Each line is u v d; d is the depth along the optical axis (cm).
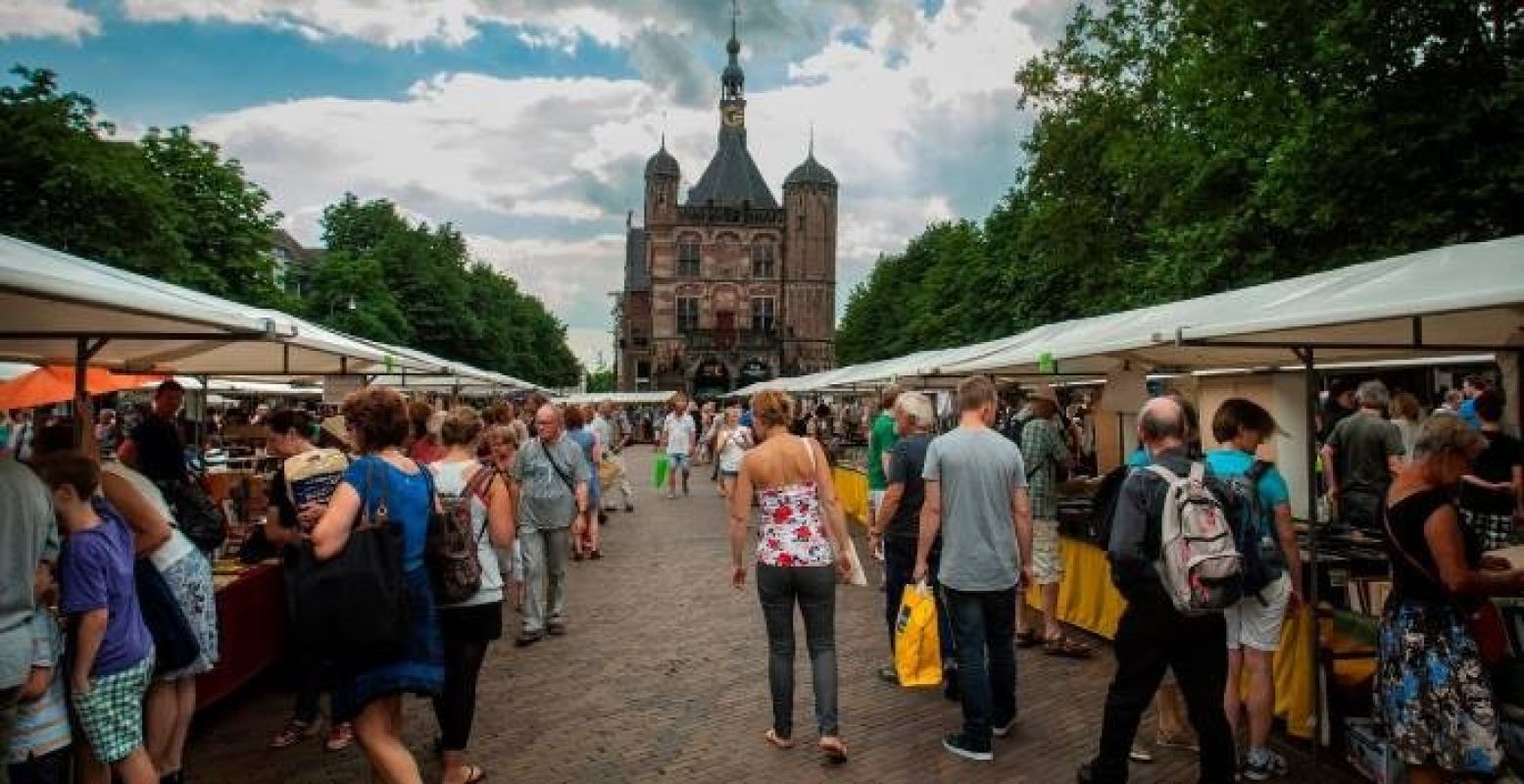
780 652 535
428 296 4500
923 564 563
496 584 498
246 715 605
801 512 522
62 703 362
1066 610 816
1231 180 1728
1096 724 568
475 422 540
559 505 813
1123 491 427
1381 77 1208
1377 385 844
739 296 6612
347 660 364
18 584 327
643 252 8281
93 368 764
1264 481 484
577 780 494
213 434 1872
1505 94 1079
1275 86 1464
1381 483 819
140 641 387
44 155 1934
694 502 2011
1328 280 563
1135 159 2058
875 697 630
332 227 4500
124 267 2092
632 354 8125
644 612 916
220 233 2675
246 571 646
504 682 680
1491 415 698
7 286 296
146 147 2614
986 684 512
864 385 2136
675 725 581
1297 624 534
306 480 491
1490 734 375
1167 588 408
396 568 372
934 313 4484
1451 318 527
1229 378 869
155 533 427
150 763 388
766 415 532
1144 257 2344
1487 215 1128
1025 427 744
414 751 543
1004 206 3631
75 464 368
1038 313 2994
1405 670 388
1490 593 372
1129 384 891
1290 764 498
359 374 1155
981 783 483
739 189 6881
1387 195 1211
